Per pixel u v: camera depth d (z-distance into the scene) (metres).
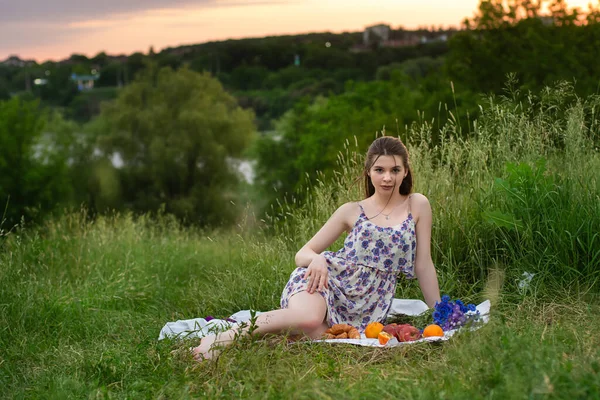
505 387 2.55
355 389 2.92
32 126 31.31
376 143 4.29
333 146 29.36
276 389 2.99
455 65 20.56
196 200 40.34
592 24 19.03
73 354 4.07
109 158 42.59
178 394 3.13
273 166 39.25
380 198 4.32
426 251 4.30
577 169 4.98
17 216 29.58
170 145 41.34
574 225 4.60
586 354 3.12
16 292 5.06
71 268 6.68
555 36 19.12
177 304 5.64
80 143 42.97
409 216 4.29
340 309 4.21
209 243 8.14
